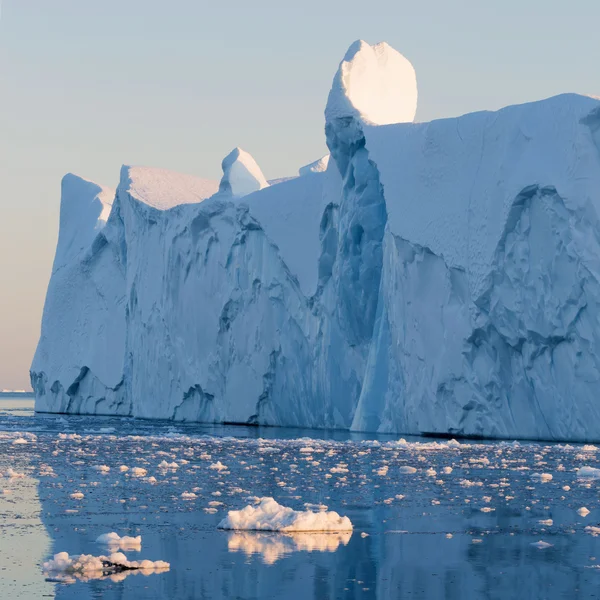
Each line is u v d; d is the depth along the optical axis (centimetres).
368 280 19188
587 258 14088
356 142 19650
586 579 4231
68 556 4541
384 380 18488
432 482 8300
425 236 16862
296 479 8481
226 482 8169
